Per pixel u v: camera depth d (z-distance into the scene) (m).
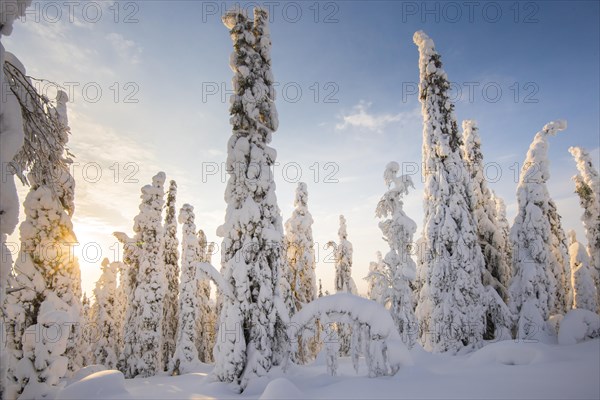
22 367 9.33
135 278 25.88
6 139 4.75
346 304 11.49
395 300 14.85
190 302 26.78
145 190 26.03
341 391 8.99
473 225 18.66
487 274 20.36
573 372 9.12
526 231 19.55
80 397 9.50
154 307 23.88
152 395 10.94
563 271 23.00
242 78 15.19
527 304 18.00
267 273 13.45
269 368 12.27
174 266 30.56
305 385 10.70
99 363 26.25
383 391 8.75
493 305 17.67
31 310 10.28
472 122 24.05
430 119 20.28
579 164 25.61
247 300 12.89
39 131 6.57
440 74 20.72
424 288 20.45
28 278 10.44
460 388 8.61
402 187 15.94
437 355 14.59
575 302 23.95
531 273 18.38
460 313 17.06
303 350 21.92
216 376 12.18
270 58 16.03
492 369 10.26
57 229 11.17
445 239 18.11
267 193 14.38
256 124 14.90
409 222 15.40
